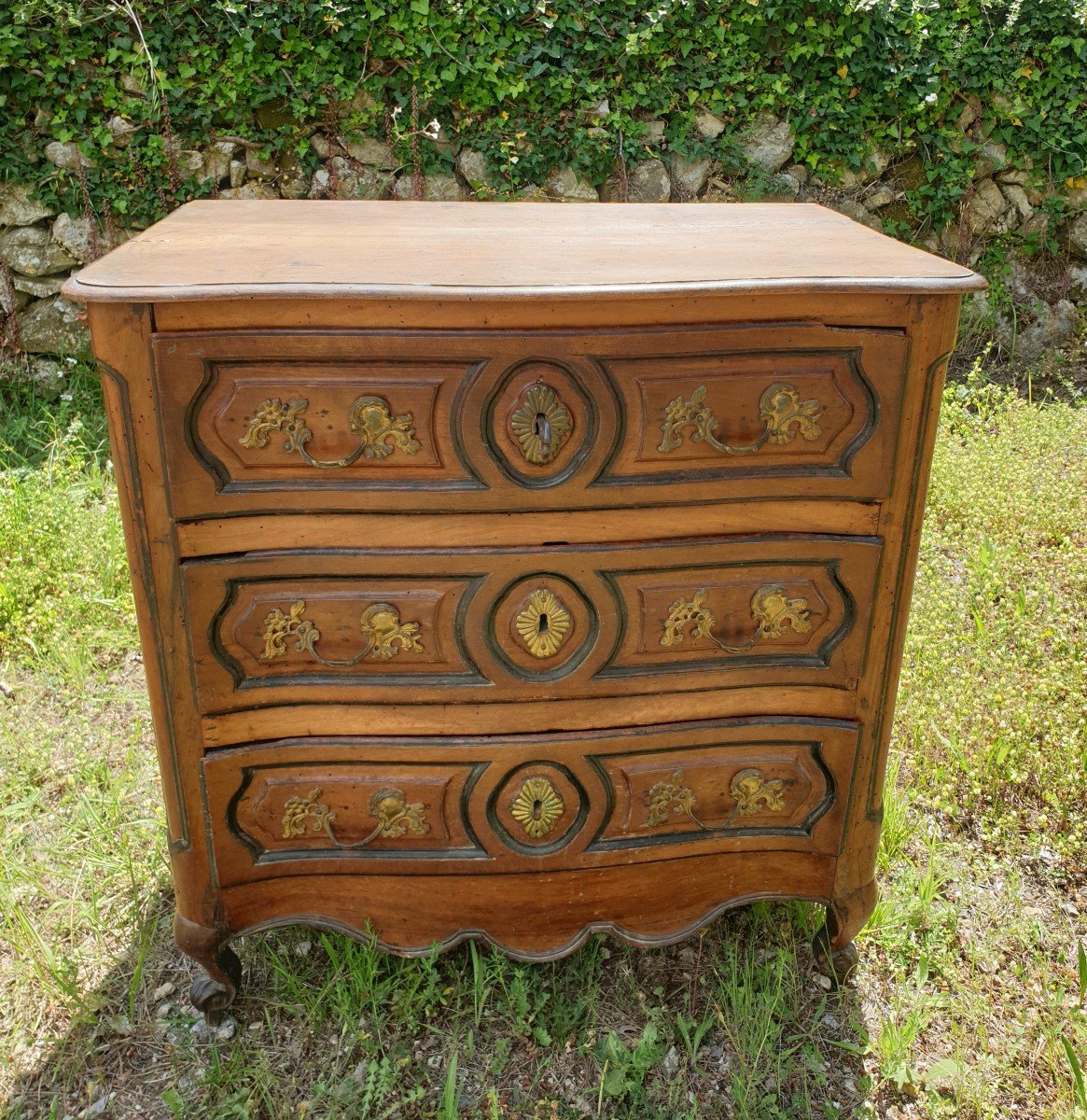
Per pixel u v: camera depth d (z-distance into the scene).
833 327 1.66
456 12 4.16
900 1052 1.93
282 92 4.19
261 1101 1.86
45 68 4.03
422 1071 1.93
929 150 4.73
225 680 1.76
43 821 2.47
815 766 1.95
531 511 1.72
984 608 3.19
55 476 3.69
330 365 1.61
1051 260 4.93
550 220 2.21
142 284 1.53
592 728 1.87
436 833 1.91
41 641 3.07
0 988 2.05
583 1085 1.92
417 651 1.79
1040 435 4.05
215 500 1.65
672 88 4.46
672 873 1.99
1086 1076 1.93
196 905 1.87
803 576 1.82
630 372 1.65
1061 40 4.50
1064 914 2.30
